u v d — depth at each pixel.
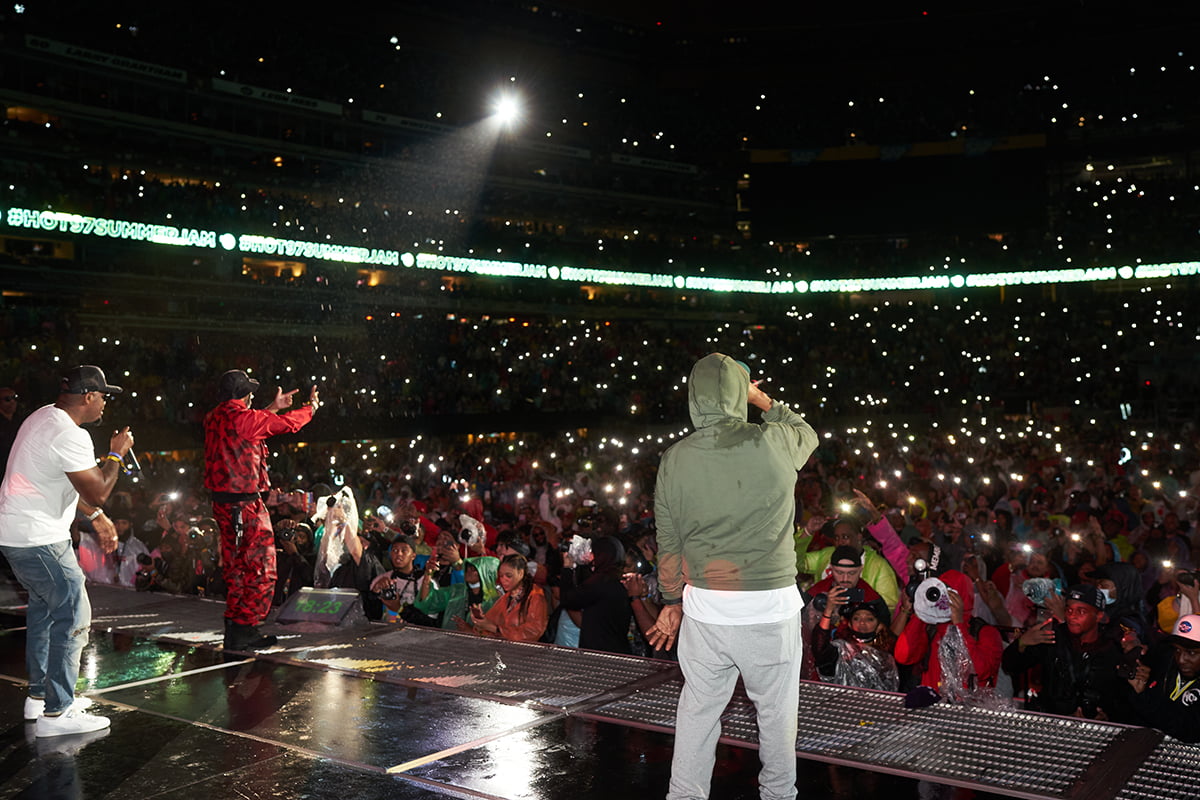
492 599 7.91
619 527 9.45
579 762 4.11
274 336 31.86
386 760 4.17
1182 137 41.06
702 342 40.97
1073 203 42.34
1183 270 36.72
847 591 5.83
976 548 9.84
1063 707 5.50
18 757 4.28
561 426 32.69
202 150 33.78
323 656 5.87
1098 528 10.28
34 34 29.11
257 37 37.34
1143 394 34.38
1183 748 4.12
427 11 41.84
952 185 44.38
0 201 26.56
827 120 46.34
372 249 31.92
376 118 37.56
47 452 4.55
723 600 3.38
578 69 46.41
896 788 3.80
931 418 35.66
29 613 4.75
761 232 46.81
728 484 3.37
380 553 8.97
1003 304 41.25
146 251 29.78
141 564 10.01
